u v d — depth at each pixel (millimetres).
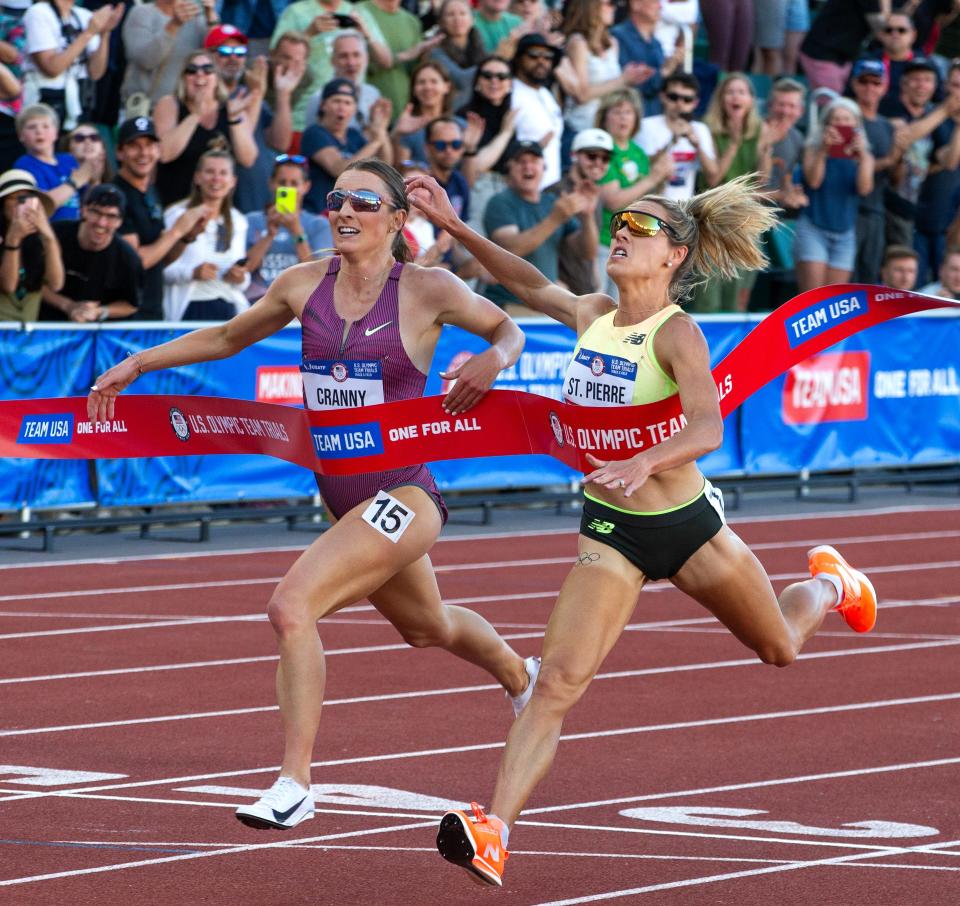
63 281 32688
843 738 19047
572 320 14555
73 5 36625
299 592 13758
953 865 13891
